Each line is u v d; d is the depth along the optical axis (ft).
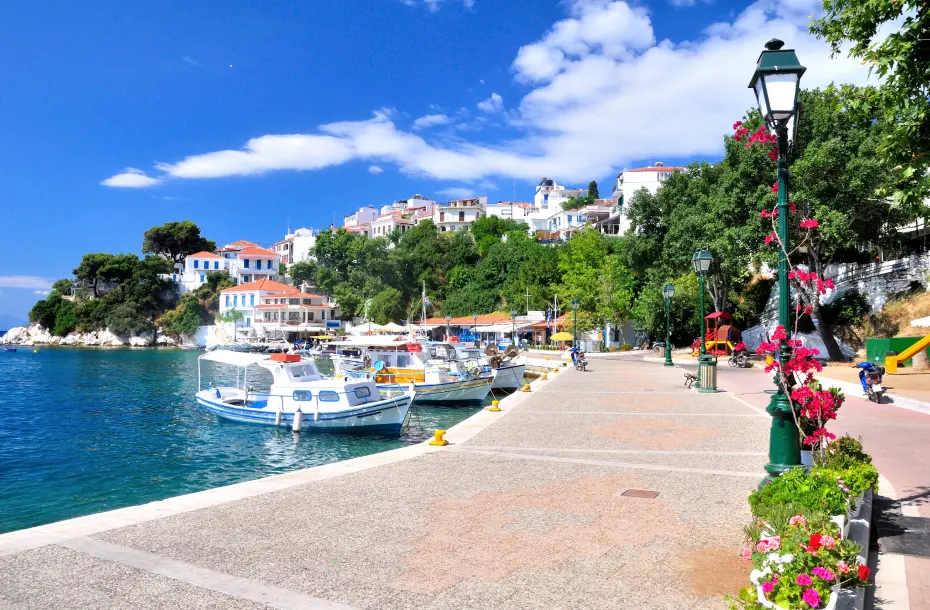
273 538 24.21
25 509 51.47
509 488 32.01
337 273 397.80
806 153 120.37
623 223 335.47
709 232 141.49
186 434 85.56
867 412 57.72
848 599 15.76
